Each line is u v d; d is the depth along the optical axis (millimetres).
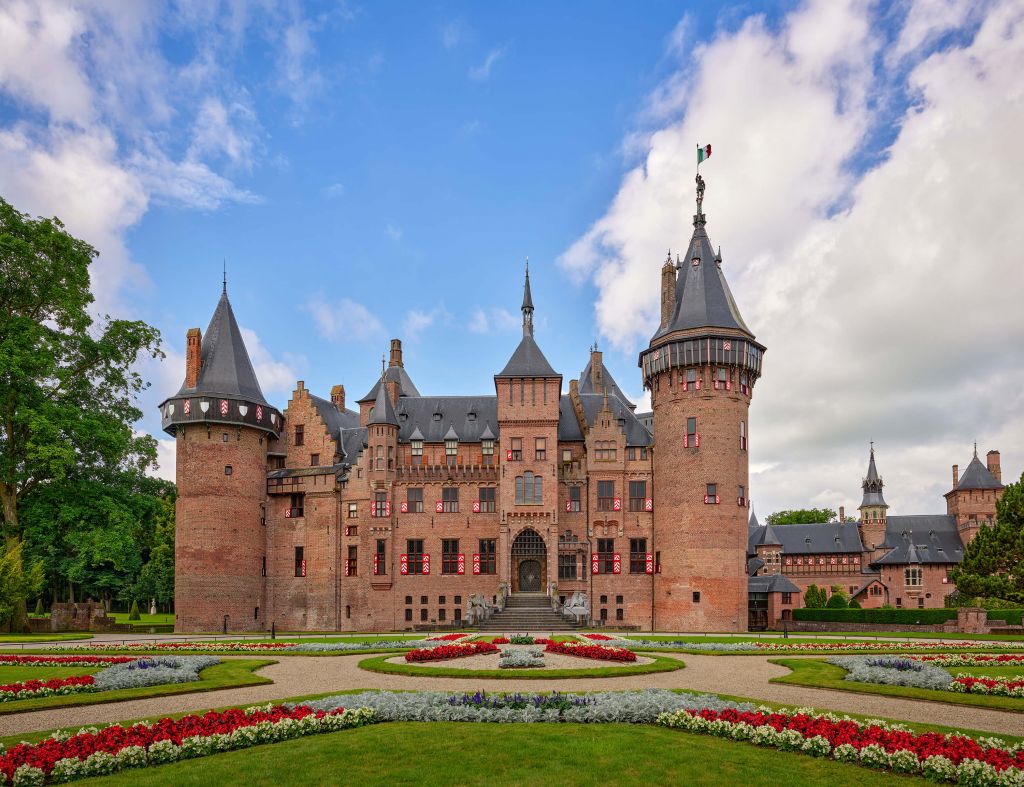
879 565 110438
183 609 61062
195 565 61750
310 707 18547
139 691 22750
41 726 18328
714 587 60156
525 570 67375
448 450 67938
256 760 14617
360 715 17828
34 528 53531
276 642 42688
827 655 34344
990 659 32219
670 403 64062
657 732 16922
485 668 27562
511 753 14992
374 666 28156
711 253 66562
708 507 61156
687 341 62906
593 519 65688
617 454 66375
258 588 65562
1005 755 14133
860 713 19734
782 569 115438
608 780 13484
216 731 16219
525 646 37312
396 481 66875
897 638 48000
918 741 14867
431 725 17547
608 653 30969
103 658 32625
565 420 70500
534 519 64625
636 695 20266
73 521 54969
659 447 65062
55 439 51156
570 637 42812
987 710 20656
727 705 19062
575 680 25047
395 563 65750
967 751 14141
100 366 56875
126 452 57344
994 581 58062
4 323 50938
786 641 42344
